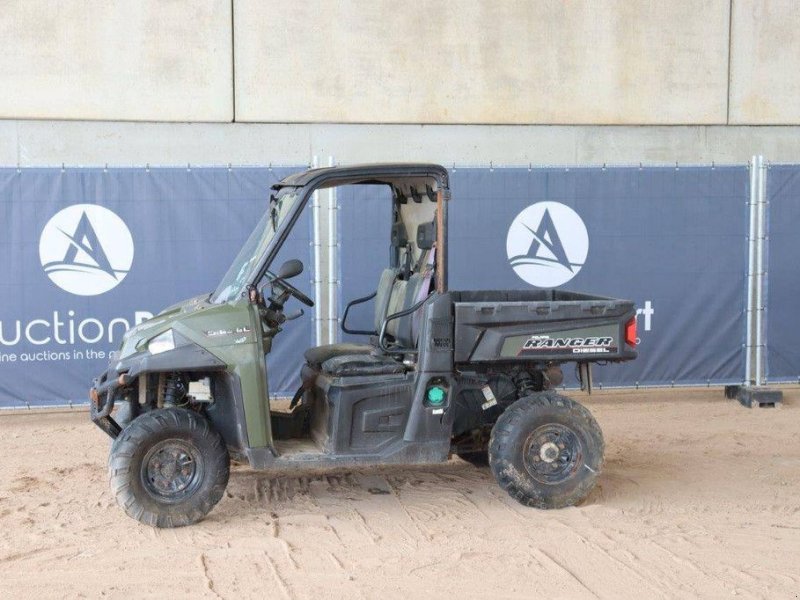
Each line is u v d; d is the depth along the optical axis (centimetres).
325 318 820
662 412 855
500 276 841
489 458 564
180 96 1048
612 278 852
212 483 538
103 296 803
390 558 490
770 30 1117
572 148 1108
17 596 442
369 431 554
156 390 573
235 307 546
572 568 475
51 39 1024
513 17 1088
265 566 479
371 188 815
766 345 870
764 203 859
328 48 1066
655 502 586
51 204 791
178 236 808
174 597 440
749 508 575
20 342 796
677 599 437
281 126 1067
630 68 1107
